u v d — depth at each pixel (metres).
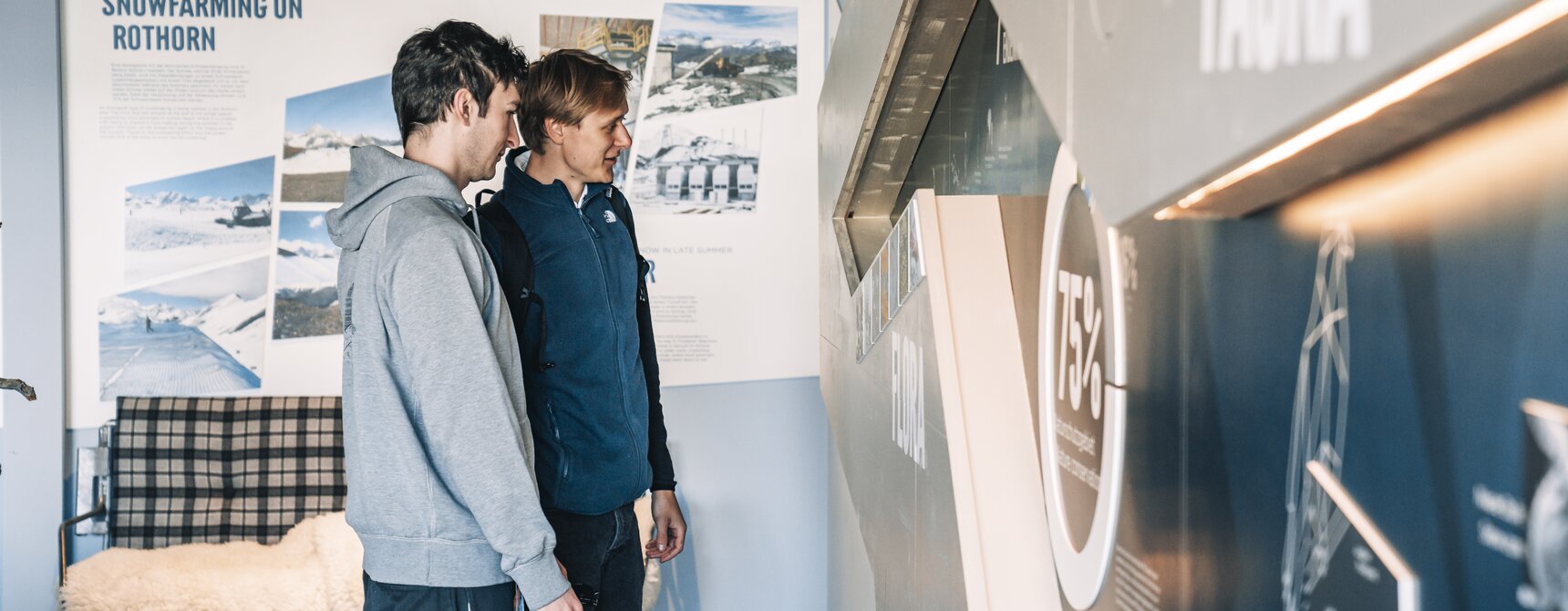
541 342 1.83
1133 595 0.87
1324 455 0.53
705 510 4.04
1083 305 0.99
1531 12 0.29
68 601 3.09
